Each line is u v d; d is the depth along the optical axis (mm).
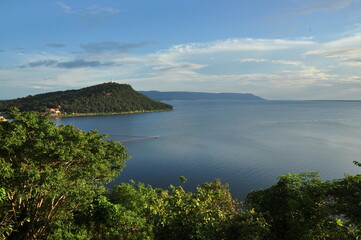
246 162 81250
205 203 16609
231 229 14500
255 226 13773
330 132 148250
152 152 100000
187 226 14656
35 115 17438
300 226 15422
